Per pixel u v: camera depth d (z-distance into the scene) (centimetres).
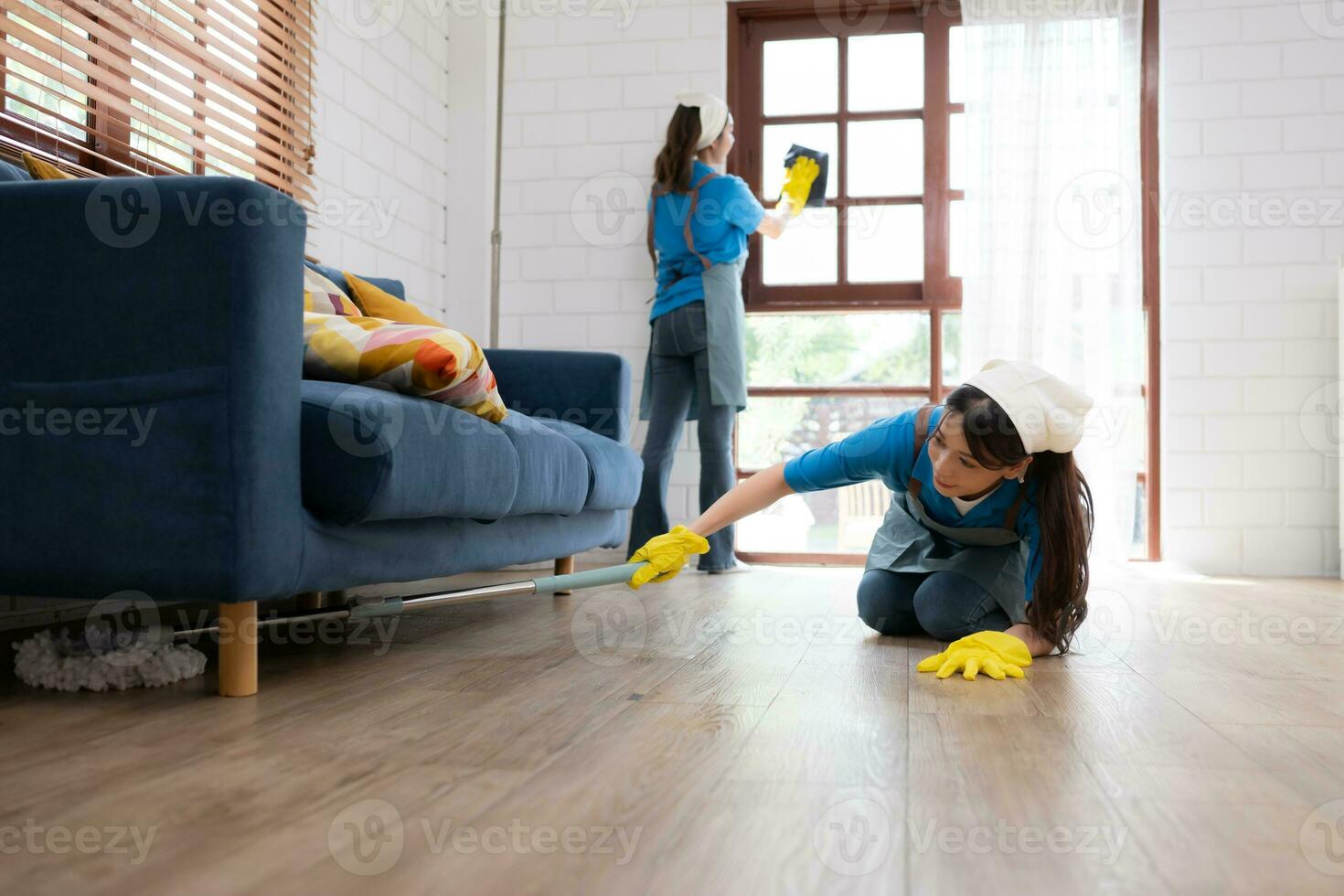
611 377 291
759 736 119
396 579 170
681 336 340
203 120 263
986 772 105
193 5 250
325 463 151
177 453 138
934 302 392
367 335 178
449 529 187
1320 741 119
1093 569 369
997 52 375
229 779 101
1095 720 129
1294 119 373
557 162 405
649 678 156
